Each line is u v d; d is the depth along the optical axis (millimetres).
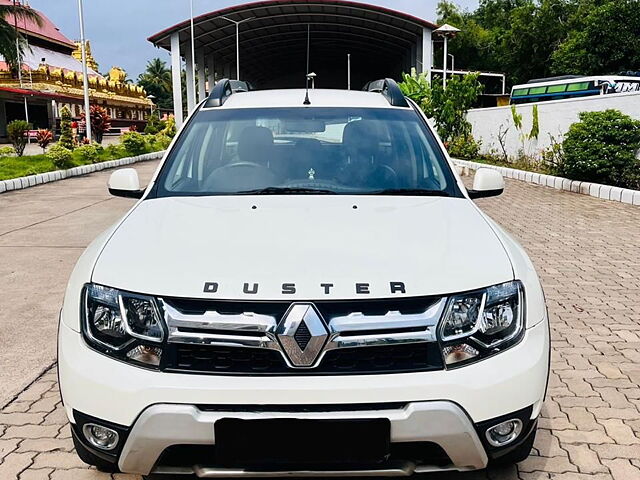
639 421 3070
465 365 2082
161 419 1984
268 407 1991
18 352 3918
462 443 2031
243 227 2543
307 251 2291
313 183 3139
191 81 40062
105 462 2227
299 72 64062
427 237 2459
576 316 4613
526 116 14883
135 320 2094
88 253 2564
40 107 41562
